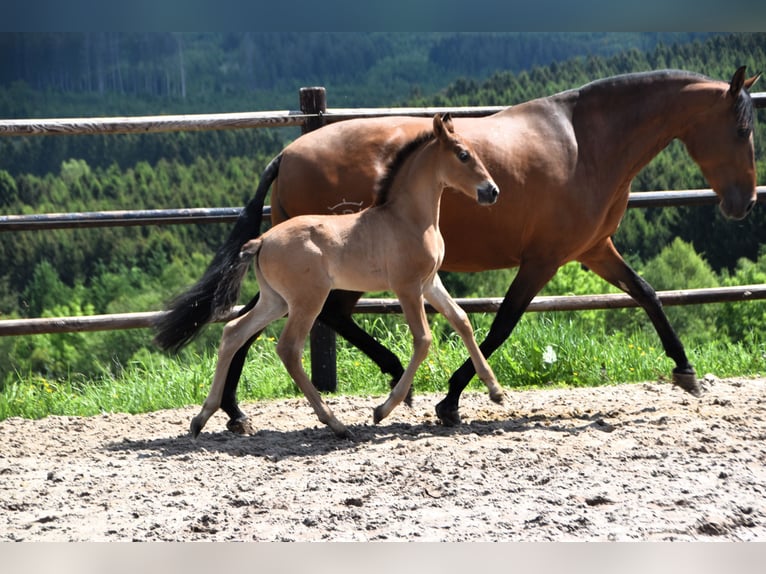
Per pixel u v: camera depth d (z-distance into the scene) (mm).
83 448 7898
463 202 8203
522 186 8164
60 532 5715
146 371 11164
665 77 8492
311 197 8195
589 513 5785
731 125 8359
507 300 8414
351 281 7629
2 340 46312
